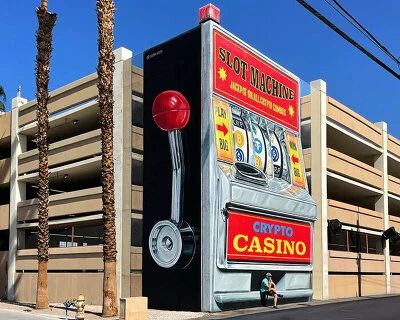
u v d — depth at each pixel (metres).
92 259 27.27
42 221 24.44
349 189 35.66
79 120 31.64
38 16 24.97
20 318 19.48
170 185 23.12
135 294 24.61
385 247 37.66
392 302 25.91
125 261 24.98
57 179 33.00
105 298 19.55
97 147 28.44
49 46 25.16
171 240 22.64
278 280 25.34
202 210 21.64
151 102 24.61
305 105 30.39
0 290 34.59
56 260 29.53
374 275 35.88
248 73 24.97
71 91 30.67
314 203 28.50
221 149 22.27
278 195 25.31
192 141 22.59
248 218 23.16
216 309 20.95
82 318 18.20
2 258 34.81
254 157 24.34
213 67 22.66
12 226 34.03
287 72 28.39
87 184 34.56
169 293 22.31
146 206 23.91
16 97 35.59
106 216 19.97
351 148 37.50
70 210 29.33
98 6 20.67
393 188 40.41
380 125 39.56
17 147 34.75
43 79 25.02
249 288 22.91
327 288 28.83
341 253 31.06
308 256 27.66
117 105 26.58
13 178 34.53
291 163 27.39
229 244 21.86
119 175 25.91
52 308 24.20
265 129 25.69
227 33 23.77
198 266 21.47
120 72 26.77
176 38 24.14
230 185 22.20
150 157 24.17
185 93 23.28
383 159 38.97
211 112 22.12
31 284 31.81
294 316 18.88
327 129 32.03
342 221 31.75
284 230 25.67
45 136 25.00
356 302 26.12
